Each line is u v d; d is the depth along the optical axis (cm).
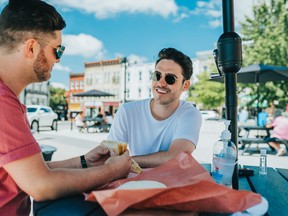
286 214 117
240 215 98
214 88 3066
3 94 115
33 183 112
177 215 101
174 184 109
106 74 4975
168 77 218
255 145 1052
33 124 1702
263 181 169
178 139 204
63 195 118
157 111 227
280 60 1856
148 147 230
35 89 4347
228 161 145
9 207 122
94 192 96
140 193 94
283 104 1917
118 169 134
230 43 155
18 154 111
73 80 5497
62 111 5450
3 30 126
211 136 1359
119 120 239
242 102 2214
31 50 128
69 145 991
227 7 165
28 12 125
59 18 135
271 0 1903
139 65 4609
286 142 783
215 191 96
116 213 92
